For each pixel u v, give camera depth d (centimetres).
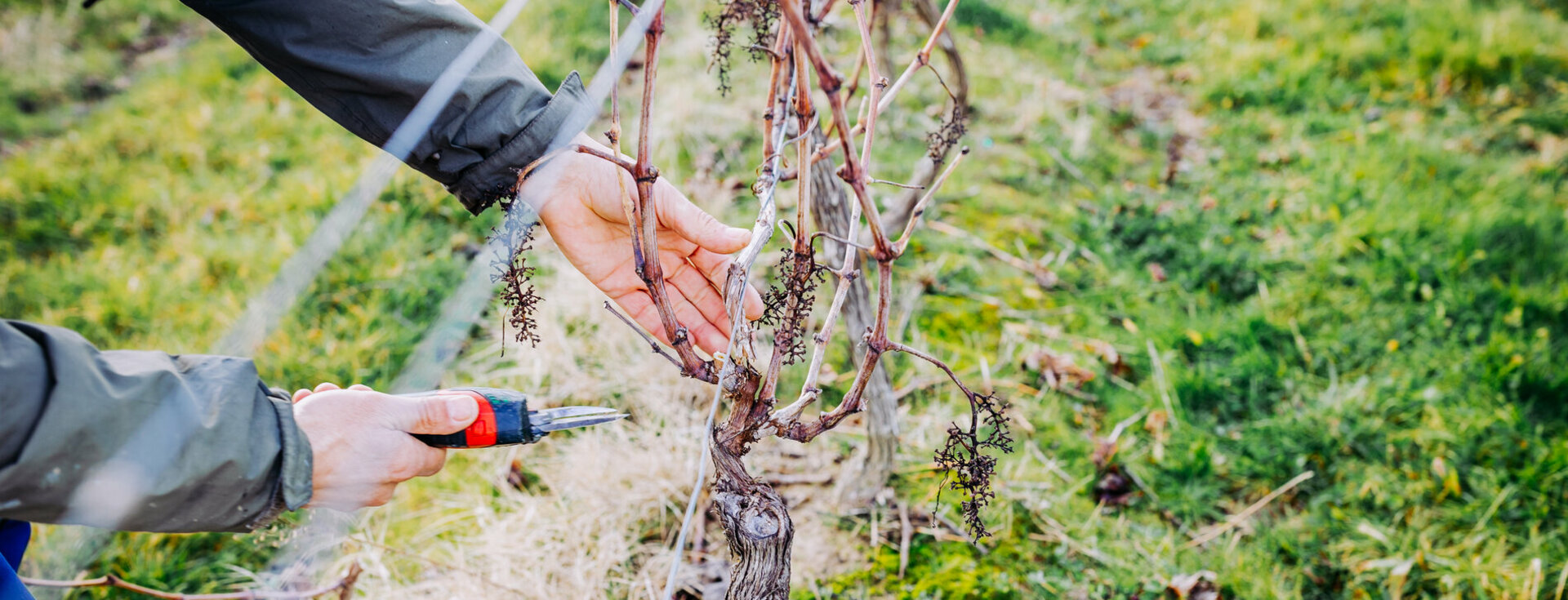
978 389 280
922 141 389
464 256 325
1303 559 236
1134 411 279
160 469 95
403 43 132
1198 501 252
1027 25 502
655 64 103
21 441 90
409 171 357
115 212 359
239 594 196
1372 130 431
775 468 255
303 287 304
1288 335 310
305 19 128
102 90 461
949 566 227
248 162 386
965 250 339
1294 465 261
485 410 118
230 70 457
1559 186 395
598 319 291
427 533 237
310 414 111
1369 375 293
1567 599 223
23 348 91
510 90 133
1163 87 472
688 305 150
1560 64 489
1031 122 415
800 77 102
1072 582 225
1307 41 512
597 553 227
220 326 296
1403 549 235
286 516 210
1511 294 316
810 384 127
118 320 304
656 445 253
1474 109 459
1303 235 354
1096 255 345
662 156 360
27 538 134
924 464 255
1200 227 359
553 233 143
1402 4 545
